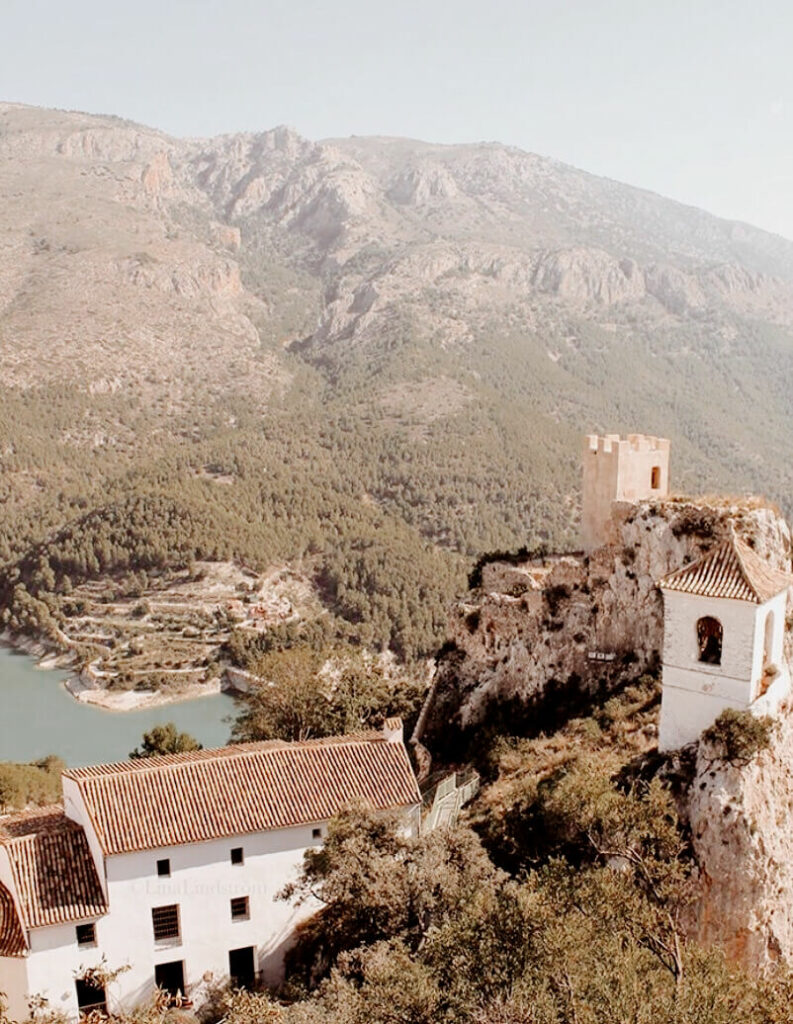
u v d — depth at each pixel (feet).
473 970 93.04
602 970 85.71
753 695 141.59
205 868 160.35
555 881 103.04
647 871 113.60
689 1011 81.82
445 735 223.30
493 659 225.76
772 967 128.98
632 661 202.08
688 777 139.54
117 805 162.71
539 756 188.44
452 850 142.82
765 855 130.52
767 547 190.08
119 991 156.56
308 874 156.56
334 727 251.80
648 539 201.98
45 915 151.12
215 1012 154.40
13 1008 151.74
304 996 139.64
